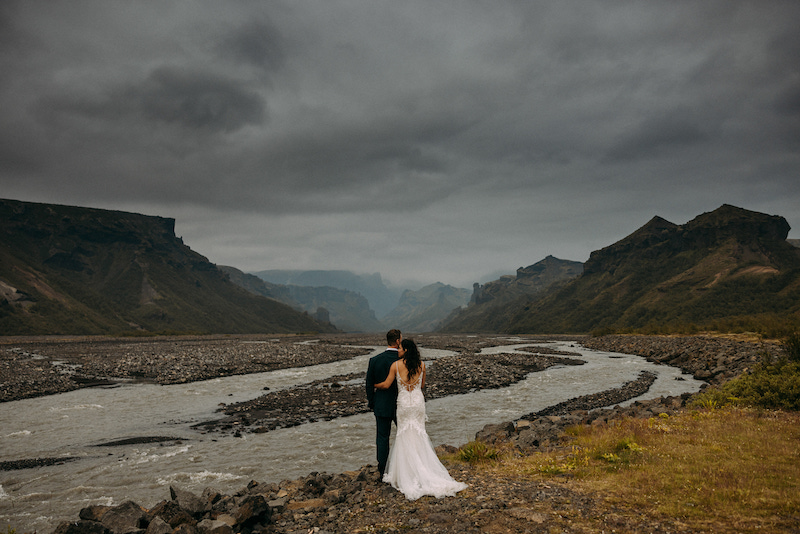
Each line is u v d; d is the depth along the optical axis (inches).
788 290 4534.9
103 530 221.3
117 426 702.5
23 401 922.1
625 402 845.8
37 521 353.7
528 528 207.0
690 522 201.5
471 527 213.8
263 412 795.4
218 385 1131.3
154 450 566.9
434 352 2349.9
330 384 1111.6
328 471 470.9
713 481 250.2
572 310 7687.0
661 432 395.2
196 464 505.4
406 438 285.4
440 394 978.7
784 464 282.8
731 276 5467.5
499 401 888.3
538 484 279.7
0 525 346.9
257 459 520.7
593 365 1574.8
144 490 423.8
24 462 522.0
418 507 249.0
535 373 1352.1
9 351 2343.8
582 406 816.3
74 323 6732.3
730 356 1322.6
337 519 243.4
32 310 6501.0
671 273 6835.6
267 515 248.8
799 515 199.6
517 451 404.5
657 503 228.7
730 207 7140.8
